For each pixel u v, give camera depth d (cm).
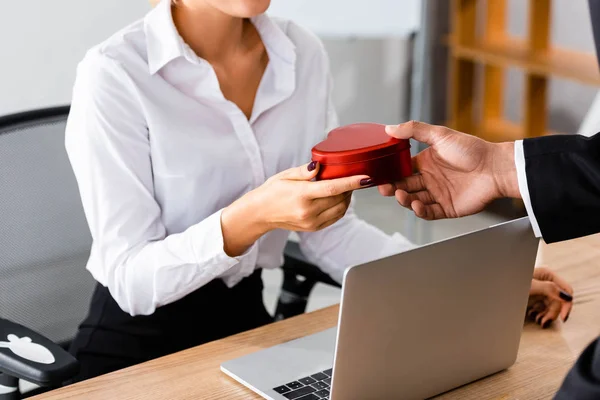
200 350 133
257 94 165
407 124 125
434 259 109
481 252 114
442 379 121
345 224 176
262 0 142
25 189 160
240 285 170
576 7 418
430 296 111
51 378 124
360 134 127
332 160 120
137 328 162
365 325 107
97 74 152
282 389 120
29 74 272
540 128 412
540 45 409
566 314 144
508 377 127
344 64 475
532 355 134
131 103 153
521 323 126
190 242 143
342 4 360
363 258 173
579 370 88
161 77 156
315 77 176
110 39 155
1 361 128
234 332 168
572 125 437
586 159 120
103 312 163
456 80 444
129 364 161
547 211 121
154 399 120
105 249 153
